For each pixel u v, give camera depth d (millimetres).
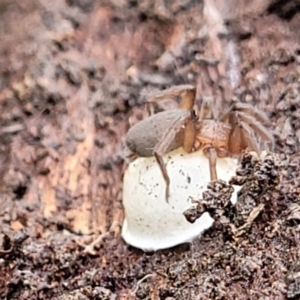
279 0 104
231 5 106
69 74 106
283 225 85
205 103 93
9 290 89
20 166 100
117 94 103
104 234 93
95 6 112
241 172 87
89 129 102
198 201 86
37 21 112
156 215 89
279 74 99
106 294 86
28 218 96
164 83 103
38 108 104
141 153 90
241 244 85
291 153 92
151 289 86
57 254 91
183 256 88
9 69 108
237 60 102
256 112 91
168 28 108
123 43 109
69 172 99
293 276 81
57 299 87
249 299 82
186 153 90
